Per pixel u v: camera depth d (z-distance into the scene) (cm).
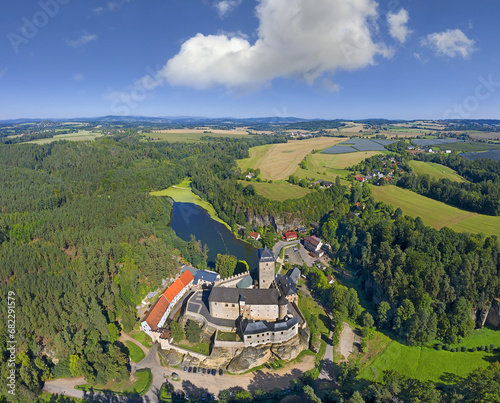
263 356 11519
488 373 10150
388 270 14538
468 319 12731
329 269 17175
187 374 11156
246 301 12519
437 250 14888
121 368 10756
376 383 10400
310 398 9456
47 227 17600
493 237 14950
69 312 12662
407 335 12444
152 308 13350
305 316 13525
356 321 13812
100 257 14938
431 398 9019
